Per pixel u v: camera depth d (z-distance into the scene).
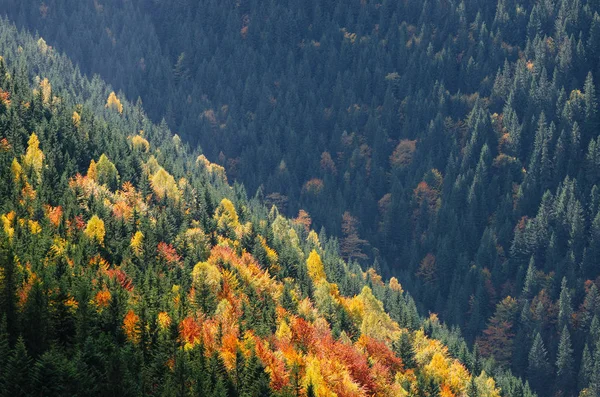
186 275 153.38
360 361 148.38
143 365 109.88
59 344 110.81
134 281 140.38
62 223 151.50
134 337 116.25
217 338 126.06
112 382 101.31
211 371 115.38
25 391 96.44
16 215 145.75
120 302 119.56
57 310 112.75
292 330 146.25
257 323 142.75
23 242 135.88
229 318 136.00
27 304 107.44
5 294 108.69
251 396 115.75
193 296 145.12
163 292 138.62
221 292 150.38
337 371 138.25
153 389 108.38
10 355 100.56
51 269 125.88
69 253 140.88
